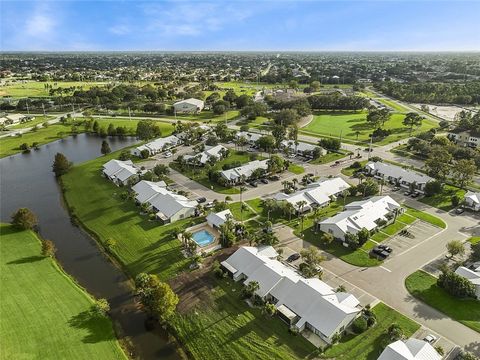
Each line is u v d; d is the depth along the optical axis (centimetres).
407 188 12350
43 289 7512
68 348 6059
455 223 9912
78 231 10219
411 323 6412
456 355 5750
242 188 12450
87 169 14588
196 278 7769
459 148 14738
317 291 6656
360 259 8338
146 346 6256
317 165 14812
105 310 6825
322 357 5753
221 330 6406
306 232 9600
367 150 16625
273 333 6272
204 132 19350
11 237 9594
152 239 9300
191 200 11438
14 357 5819
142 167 14412
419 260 8256
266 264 7581
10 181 14162
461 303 6906
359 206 10181
